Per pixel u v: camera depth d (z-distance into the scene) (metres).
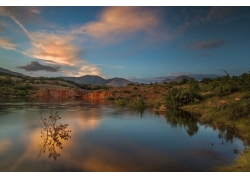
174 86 77.69
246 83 37.00
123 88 92.69
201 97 40.31
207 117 25.75
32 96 88.38
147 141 15.45
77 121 24.59
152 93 75.31
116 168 9.98
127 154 12.20
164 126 21.84
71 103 56.41
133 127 21.19
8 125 20.86
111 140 15.59
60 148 13.09
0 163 10.39
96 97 92.25
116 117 28.75
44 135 16.59
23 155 11.62
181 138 16.50
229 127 20.27
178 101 40.28
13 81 115.31
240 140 15.65
